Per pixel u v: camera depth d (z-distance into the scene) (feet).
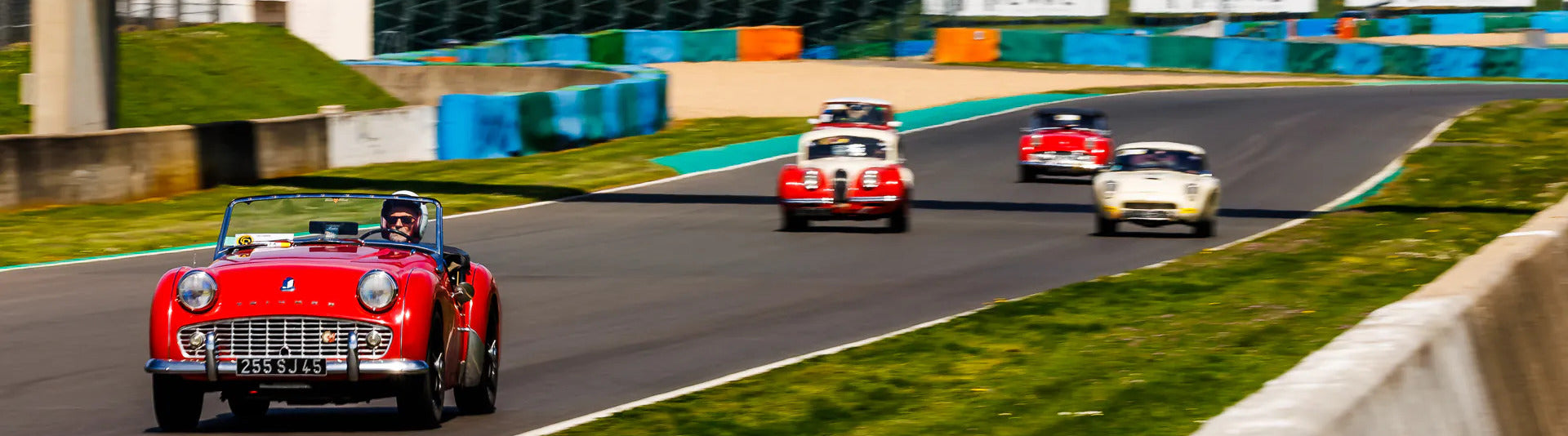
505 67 519.60
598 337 152.56
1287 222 276.62
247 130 327.88
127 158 293.23
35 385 123.24
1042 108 509.76
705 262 217.15
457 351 99.45
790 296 182.50
